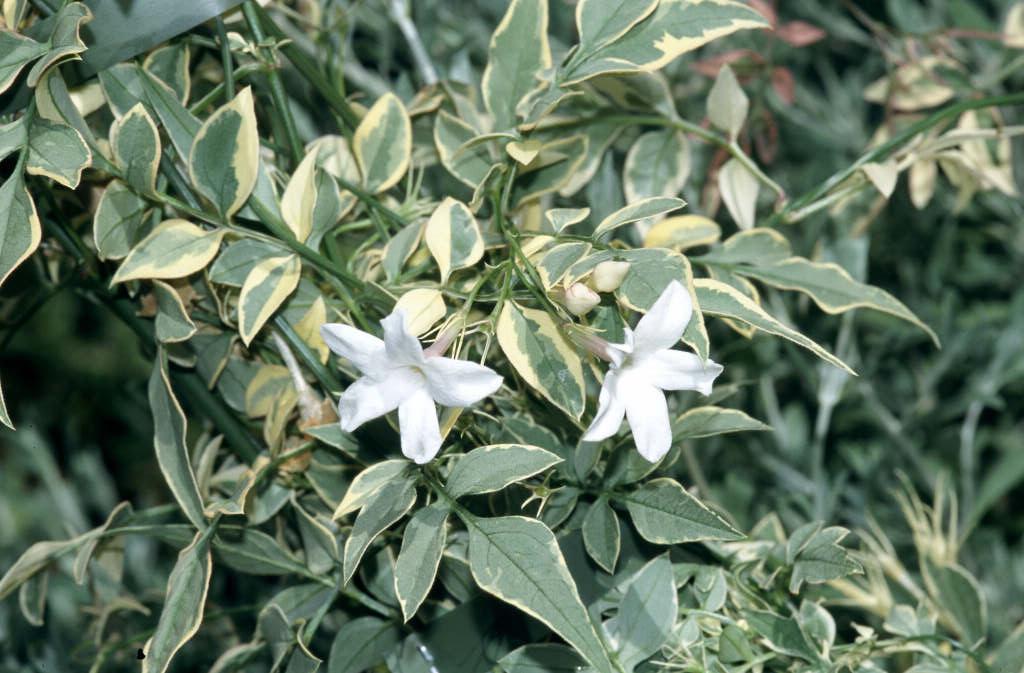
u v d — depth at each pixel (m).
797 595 0.38
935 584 0.41
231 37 0.35
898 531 0.48
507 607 0.35
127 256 0.34
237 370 0.36
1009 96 0.39
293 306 0.35
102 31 0.34
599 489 0.35
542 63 0.36
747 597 0.36
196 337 0.36
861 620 0.43
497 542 0.31
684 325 0.31
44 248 0.37
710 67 0.43
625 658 0.34
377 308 0.35
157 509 0.38
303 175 0.34
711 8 0.34
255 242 0.34
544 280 0.32
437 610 0.36
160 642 0.33
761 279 0.37
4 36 0.32
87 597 0.45
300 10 0.41
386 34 0.44
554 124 0.38
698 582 0.36
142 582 0.47
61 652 0.43
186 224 0.34
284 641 0.35
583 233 0.40
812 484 0.48
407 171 0.39
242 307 0.34
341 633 0.35
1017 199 0.44
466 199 0.41
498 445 0.32
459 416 0.33
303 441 0.36
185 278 0.35
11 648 0.44
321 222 0.35
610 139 0.39
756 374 0.48
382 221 0.36
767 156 0.45
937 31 0.46
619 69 0.34
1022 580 0.46
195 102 0.37
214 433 0.40
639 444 0.30
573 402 0.32
